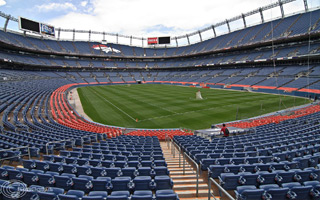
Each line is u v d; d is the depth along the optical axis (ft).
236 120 79.41
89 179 21.27
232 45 220.23
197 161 28.84
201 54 263.08
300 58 157.79
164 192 17.81
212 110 97.04
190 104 112.57
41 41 237.86
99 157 30.07
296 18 181.37
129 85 243.60
